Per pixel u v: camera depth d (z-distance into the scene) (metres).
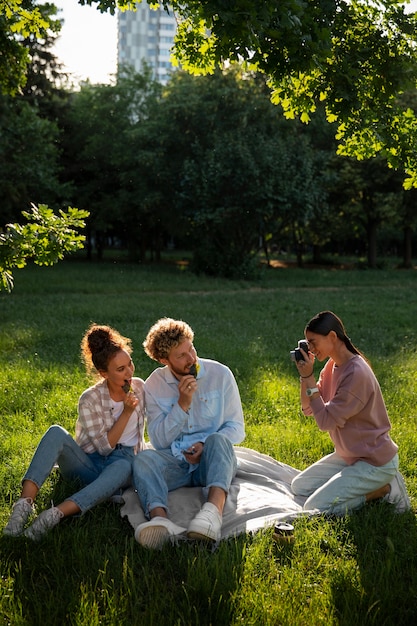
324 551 3.86
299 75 4.45
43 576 3.50
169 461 4.51
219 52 3.54
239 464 4.86
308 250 74.38
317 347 4.31
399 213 39.50
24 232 4.65
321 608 3.23
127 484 4.54
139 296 20.25
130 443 4.68
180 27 4.77
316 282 28.66
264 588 3.36
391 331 13.09
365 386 4.20
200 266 31.48
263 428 6.34
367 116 4.49
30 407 6.96
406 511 4.35
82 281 25.30
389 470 4.31
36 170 31.19
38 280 25.02
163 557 3.71
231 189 29.08
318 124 33.22
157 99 41.25
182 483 4.51
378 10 4.43
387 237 60.75
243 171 28.27
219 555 3.62
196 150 30.16
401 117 4.53
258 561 3.62
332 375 4.46
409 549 3.81
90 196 43.38
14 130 30.58
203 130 30.92
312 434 6.14
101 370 4.44
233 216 29.38
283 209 28.72
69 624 3.07
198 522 3.72
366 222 42.44
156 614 3.14
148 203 33.66
